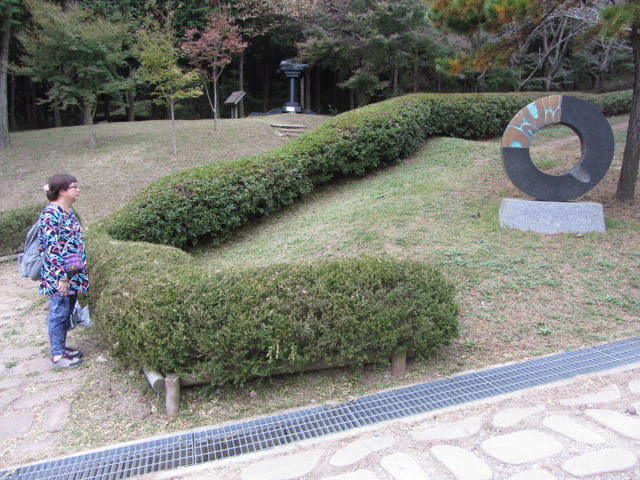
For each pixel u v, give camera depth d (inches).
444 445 90.6
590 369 119.0
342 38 637.9
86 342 158.7
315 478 82.9
